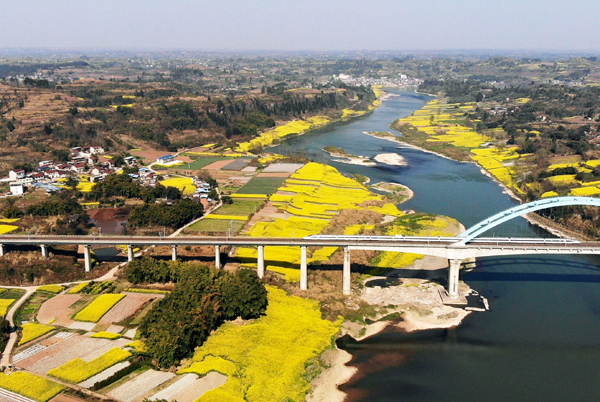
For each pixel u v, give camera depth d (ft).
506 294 464.24
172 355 335.47
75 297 437.99
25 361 339.77
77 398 300.61
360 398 322.55
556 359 367.25
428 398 323.98
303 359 352.69
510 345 384.06
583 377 347.36
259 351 356.38
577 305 444.96
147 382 319.27
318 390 327.88
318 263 510.17
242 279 423.23
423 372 350.64
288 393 319.47
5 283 468.34
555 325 411.95
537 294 465.06
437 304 443.32
